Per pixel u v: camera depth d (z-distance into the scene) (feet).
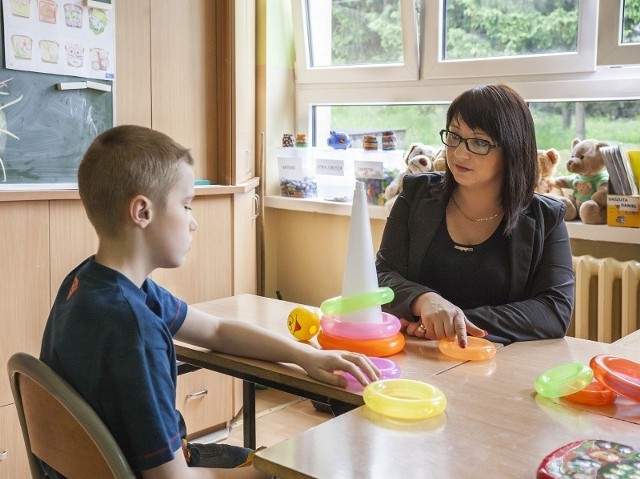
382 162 9.64
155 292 4.57
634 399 3.82
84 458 3.54
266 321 5.64
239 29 9.30
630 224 7.52
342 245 10.20
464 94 5.58
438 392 3.83
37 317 7.27
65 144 7.75
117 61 8.14
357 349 4.79
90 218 3.92
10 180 7.33
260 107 10.44
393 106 10.12
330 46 10.69
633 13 7.82
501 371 4.49
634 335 5.50
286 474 3.09
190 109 8.98
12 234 7.00
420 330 5.27
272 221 10.96
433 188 6.08
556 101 8.57
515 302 5.50
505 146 5.46
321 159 10.20
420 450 3.28
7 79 7.20
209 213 8.83
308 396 4.43
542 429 3.54
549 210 5.78
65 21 7.59
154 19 8.46
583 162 7.82
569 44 8.35
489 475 3.02
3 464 7.12
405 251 6.05
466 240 5.86
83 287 3.69
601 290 7.52
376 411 3.76
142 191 3.80
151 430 3.46
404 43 9.62
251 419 6.49
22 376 3.73
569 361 4.73
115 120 8.17
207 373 8.83
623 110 8.16
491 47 9.03
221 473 3.79
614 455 3.09
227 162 9.29
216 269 9.00
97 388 3.51
